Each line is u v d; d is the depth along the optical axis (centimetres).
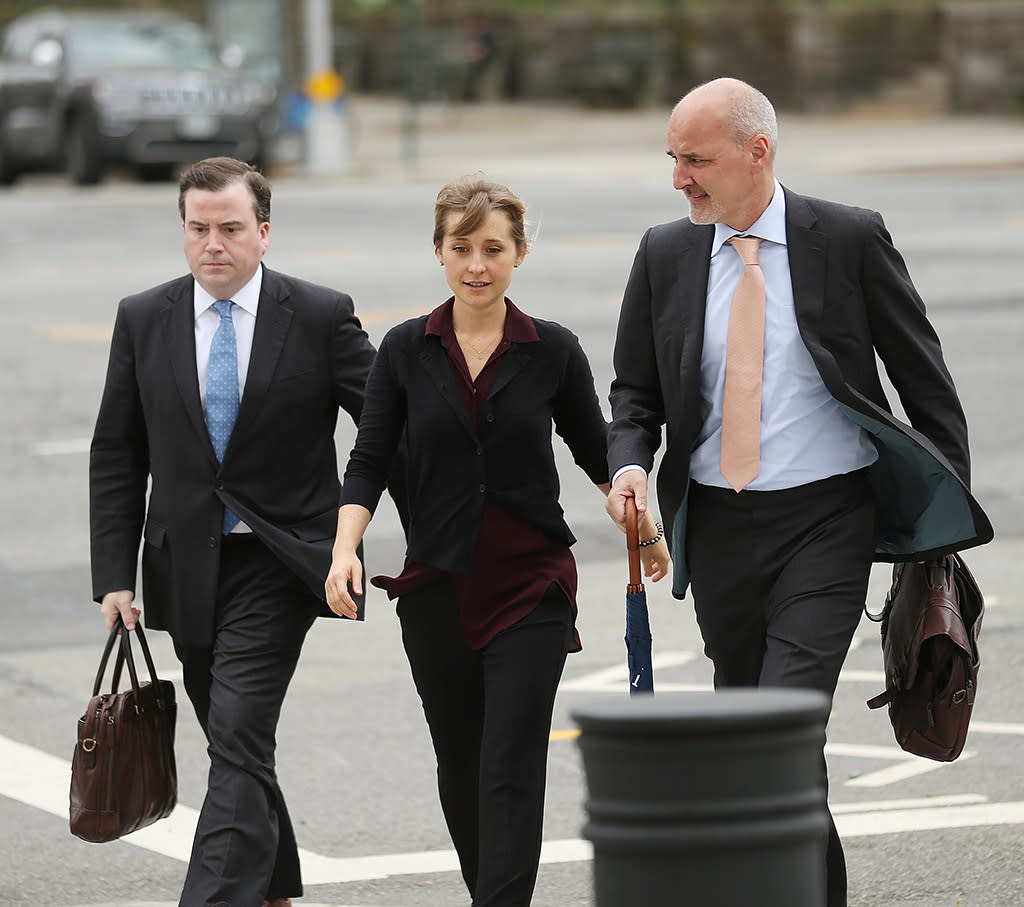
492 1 11475
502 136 9288
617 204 6197
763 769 807
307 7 7656
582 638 2136
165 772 1311
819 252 1239
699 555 1263
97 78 6769
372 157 8281
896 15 10181
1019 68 9938
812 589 1217
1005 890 1405
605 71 10694
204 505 1318
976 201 6150
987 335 3775
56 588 2386
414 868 1509
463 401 1252
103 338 3912
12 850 1566
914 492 1247
